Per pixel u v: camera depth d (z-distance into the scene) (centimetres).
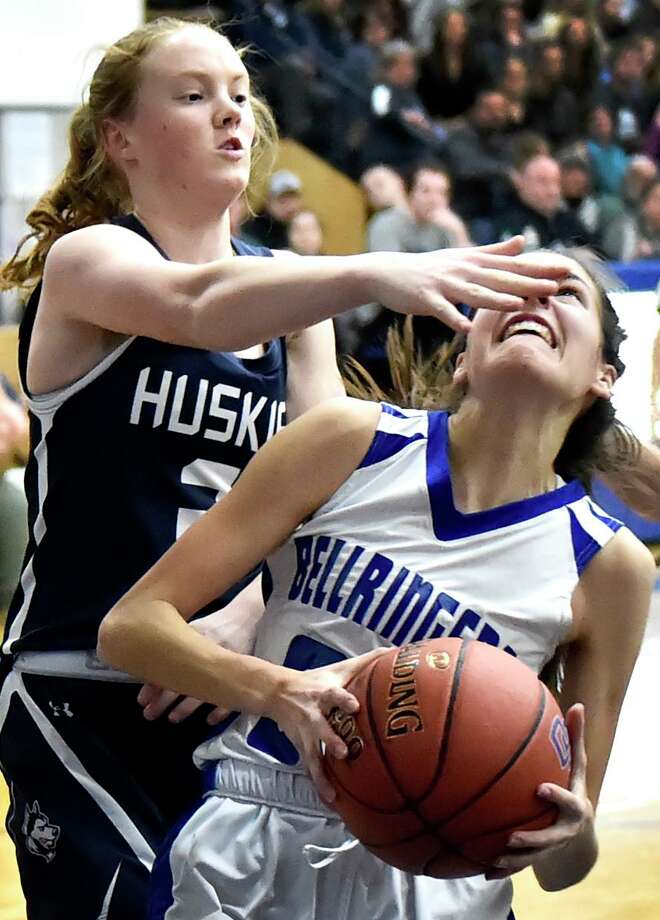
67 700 256
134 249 236
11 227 923
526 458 227
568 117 1116
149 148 258
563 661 240
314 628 222
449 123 1083
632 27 1239
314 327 279
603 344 233
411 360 293
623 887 426
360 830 205
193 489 257
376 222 944
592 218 1041
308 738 206
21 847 261
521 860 204
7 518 680
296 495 223
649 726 559
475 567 222
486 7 1112
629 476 278
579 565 227
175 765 256
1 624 664
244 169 262
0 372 755
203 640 219
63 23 902
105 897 246
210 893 220
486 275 202
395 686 202
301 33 1067
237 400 258
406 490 222
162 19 279
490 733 198
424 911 222
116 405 252
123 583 254
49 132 920
